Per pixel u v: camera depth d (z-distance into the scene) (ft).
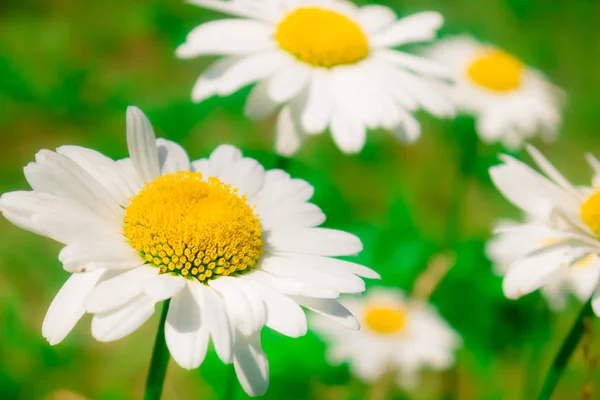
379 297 1.39
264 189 1.09
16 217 1.01
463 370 1.38
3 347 1.30
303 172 1.48
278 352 1.29
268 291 1.04
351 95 1.22
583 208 1.11
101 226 1.03
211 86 1.21
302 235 1.07
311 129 1.20
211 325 1.01
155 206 1.03
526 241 1.21
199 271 1.03
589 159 1.17
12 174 1.51
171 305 1.02
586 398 1.13
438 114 1.24
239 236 1.04
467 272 1.43
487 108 1.52
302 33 1.23
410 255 1.43
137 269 1.02
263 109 1.22
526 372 1.33
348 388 1.33
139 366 1.34
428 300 1.43
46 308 1.38
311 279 1.05
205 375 1.27
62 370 1.32
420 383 1.37
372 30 1.28
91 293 1.00
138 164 1.06
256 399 1.27
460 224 1.48
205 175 1.09
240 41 1.23
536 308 1.40
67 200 1.02
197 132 1.53
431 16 1.29
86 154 1.06
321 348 1.32
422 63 1.27
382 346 1.35
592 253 1.10
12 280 1.39
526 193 1.13
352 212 1.47
